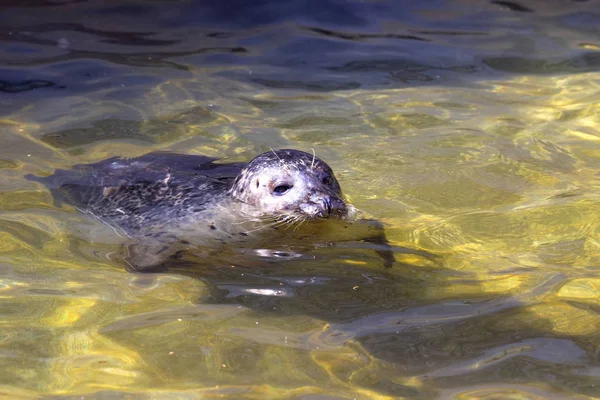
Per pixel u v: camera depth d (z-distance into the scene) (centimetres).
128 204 1334
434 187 1392
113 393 835
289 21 2217
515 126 1648
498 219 1275
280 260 1160
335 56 2031
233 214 1295
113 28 2158
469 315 986
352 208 1268
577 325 955
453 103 1772
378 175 1438
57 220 1280
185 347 925
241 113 1723
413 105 1759
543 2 2323
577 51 2045
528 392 822
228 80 1895
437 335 938
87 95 1800
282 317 994
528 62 1995
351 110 1738
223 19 2220
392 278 1098
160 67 1958
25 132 1620
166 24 2189
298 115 1709
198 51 2052
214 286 1080
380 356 896
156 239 1217
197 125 1664
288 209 1266
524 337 930
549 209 1299
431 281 1086
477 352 900
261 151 1541
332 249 1192
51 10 2228
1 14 2188
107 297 1048
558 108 1741
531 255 1159
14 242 1201
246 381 854
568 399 809
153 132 1630
